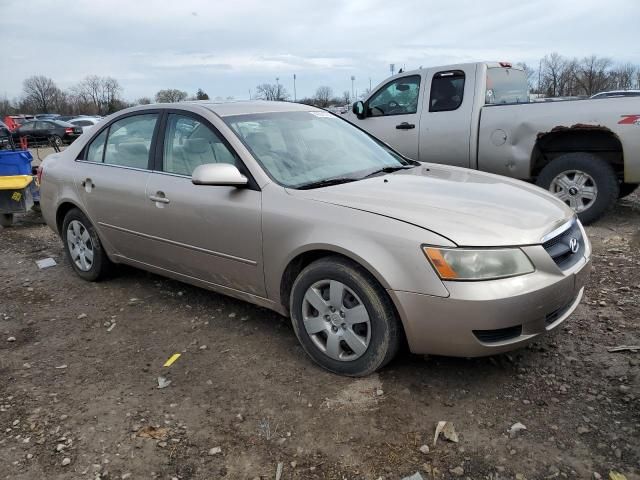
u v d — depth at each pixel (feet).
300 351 11.67
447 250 9.05
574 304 10.45
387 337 9.74
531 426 8.92
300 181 11.62
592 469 7.92
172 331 13.00
